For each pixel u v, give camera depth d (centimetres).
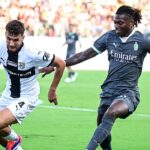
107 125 1052
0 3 4091
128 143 1395
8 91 1066
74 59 1170
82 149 1301
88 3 4300
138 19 1138
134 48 1125
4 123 1022
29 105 1055
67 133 1512
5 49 1027
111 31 1158
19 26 994
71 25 3091
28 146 1323
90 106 2088
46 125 1647
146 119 1798
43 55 1033
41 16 4159
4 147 1179
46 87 2708
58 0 4222
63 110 1978
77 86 2803
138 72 1142
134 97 1117
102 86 1153
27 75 1045
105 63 3831
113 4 4353
